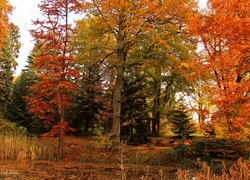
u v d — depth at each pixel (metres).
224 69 7.61
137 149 14.58
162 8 12.96
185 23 13.02
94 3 14.19
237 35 6.75
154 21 13.76
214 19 7.48
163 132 27.33
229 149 10.04
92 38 15.36
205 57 8.33
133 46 15.34
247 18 6.78
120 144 14.13
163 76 17.62
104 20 14.64
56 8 11.04
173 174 8.72
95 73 19.23
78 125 24.75
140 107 18.70
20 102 23.80
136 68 18.20
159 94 22.41
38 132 21.50
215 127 9.20
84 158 11.51
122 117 18.61
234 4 6.80
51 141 16.02
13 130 17.94
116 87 15.80
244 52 6.86
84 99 23.80
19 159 10.70
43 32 10.98
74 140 18.98
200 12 10.59
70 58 11.03
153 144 18.33
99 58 15.92
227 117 7.36
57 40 11.16
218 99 7.36
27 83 25.58
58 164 10.02
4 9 13.59
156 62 13.91
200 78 10.12
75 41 14.77
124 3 12.76
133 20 12.97
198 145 11.30
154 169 9.70
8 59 28.19
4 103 24.97
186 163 10.57
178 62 13.30
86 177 7.89
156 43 13.84
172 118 20.98
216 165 9.62
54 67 11.02
